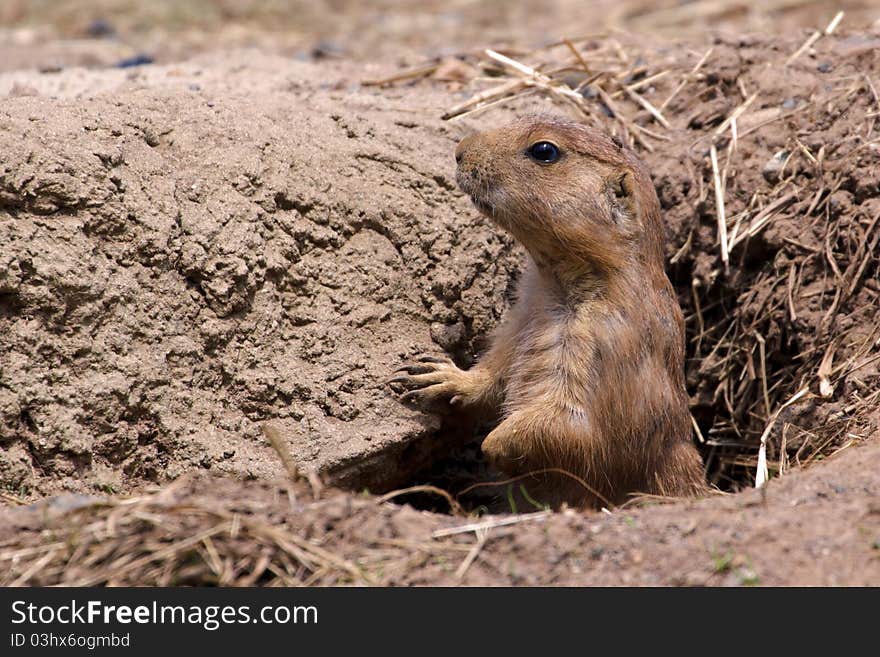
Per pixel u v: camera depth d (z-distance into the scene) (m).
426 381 10.73
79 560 7.25
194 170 10.54
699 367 12.48
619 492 10.63
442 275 11.20
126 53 19.25
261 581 7.25
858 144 12.09
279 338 10.47
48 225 9.55
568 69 14.19
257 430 10.16
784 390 11.78
